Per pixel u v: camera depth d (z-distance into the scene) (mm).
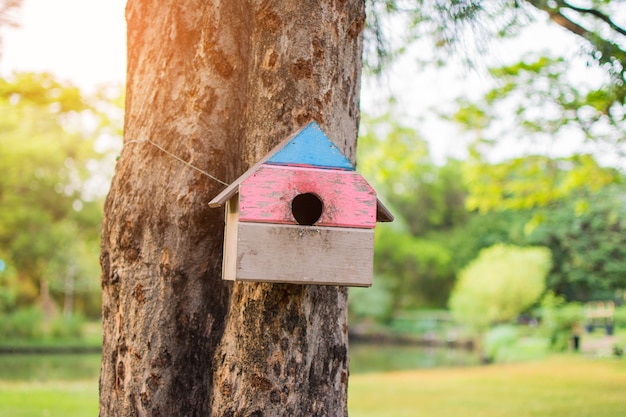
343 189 3080
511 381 11883
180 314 3645
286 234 3018
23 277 30016
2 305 27062
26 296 29906
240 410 3355
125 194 3732
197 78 3760
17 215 25656
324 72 3613
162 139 3725
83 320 27109
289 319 3377
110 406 3680
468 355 22641
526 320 24516
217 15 3783
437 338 29109
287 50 3609
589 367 13375
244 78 3816
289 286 3381
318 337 3438
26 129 25141
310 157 3076
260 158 3586
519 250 24109
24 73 11672
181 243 3664
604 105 6863
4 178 25188
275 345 3365
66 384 12508
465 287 23609
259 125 3623
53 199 26969
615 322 21703
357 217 3086
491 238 32531
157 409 3584
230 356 3451
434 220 36250
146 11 3910
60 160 25969
